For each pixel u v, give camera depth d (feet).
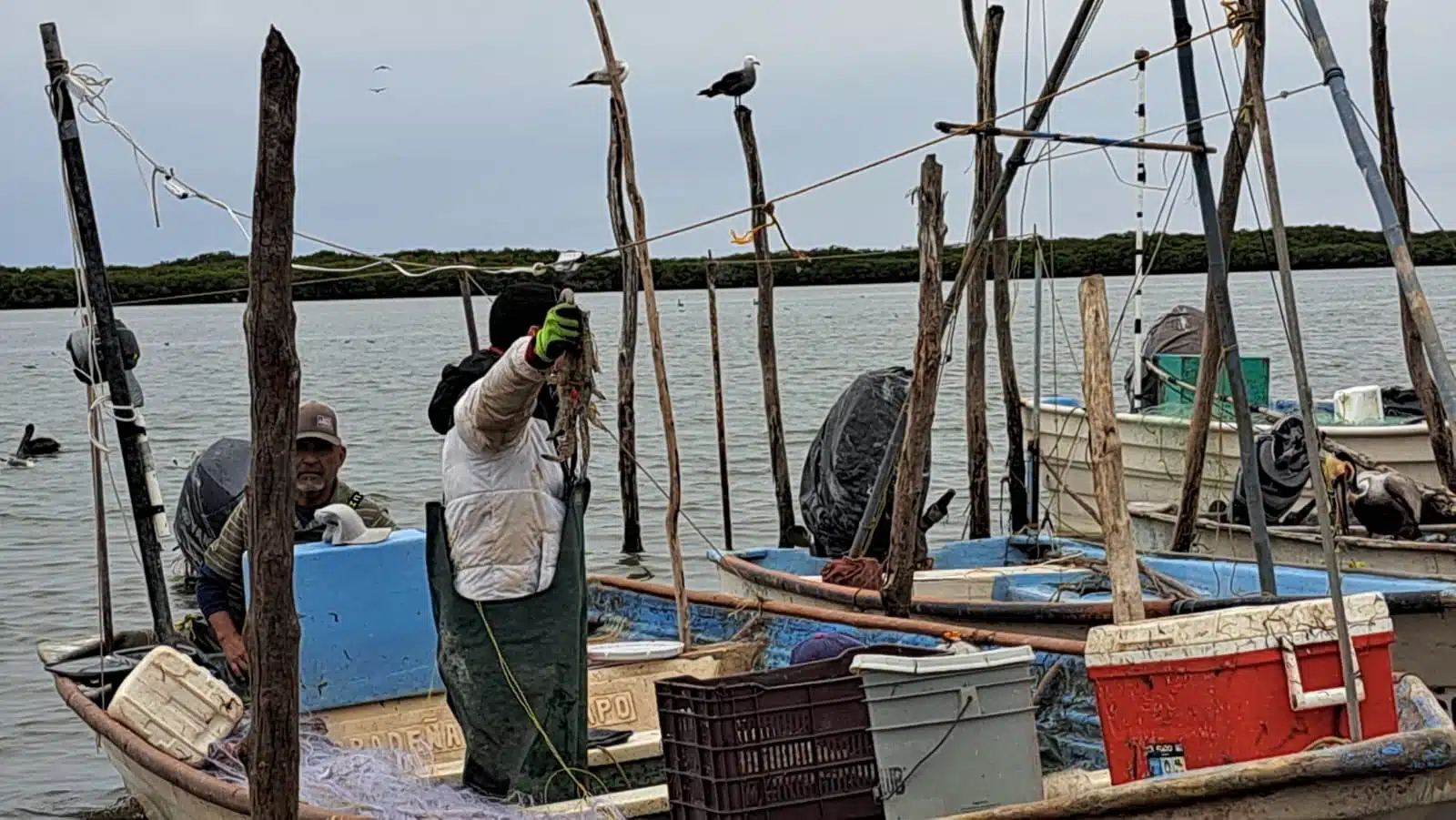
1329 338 133.80
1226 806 16.26
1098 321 20.89
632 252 53.67
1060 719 24.09
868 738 18.34
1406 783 16.16
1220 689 17.88
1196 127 30.19
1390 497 37.40
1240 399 29.99
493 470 19.83
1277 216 18.58
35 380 150.51
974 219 44.98
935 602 31.09
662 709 18.79
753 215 53.26
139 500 30.89
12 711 35.37
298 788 17.02
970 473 47.42
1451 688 27.04
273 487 16.31
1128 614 20.47
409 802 19.86
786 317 237.86
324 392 119.75
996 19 42.37
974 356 47.01
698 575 50.83
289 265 16.07
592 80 28.40
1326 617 17.92
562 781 20.44
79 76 30.37
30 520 62.85
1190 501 37.88
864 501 41.45
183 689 23.67
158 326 273.95
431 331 234.58
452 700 20.36
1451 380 20.53
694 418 95.76
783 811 17.99
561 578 20.20
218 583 25.45
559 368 18.86
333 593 23.22
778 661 29.58
